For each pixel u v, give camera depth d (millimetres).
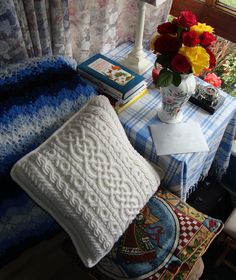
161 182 1350
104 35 1527
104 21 1451
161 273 1041
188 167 1267
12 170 964
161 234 1103
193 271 1126
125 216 1021
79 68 1386
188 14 1094
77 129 1042
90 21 1415
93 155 1011
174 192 1346
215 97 1403
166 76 1132
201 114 1396
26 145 1034
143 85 1405
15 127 1002
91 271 1106
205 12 1582
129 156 1100
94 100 1120
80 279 1115
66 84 1130
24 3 1096
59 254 1170
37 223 1127
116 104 1332
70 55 1395
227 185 1911
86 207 958
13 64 1097
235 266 1680
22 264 1121
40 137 1062
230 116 1442
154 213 1155
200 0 1582
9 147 996
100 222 969
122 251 1065
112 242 998
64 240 1196
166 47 1092
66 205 948
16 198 1049
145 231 1103
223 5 1538
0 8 1021
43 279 1106
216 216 1668
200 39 1103
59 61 1146
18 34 1121
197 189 1661
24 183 966
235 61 1786
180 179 1266
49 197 949
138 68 1494
